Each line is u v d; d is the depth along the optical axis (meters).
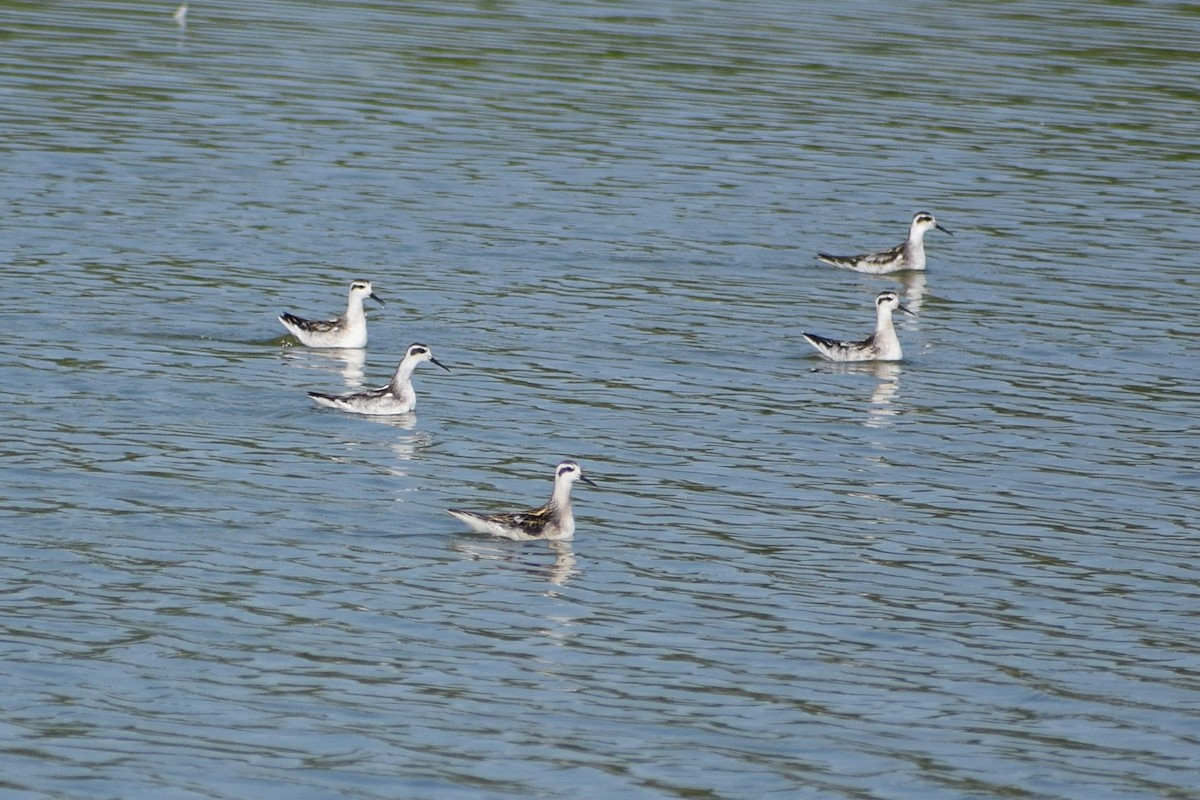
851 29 70.31
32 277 40.28
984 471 31.86
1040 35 70.31
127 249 42.97
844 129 57.19
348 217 46.72
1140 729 22.52
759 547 27.94
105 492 28.70
